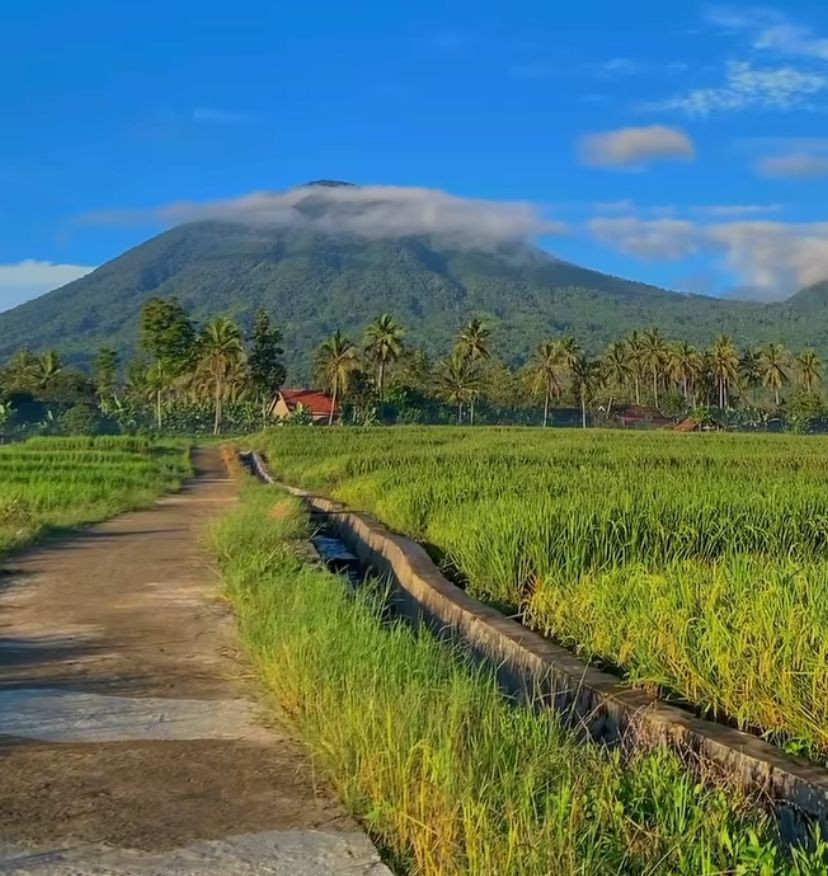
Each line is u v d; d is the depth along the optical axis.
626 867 3.58
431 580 10.43
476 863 3.52
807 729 4.77
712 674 5.53
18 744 5.59
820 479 18.70
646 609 6.48
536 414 118.75
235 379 103.81
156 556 14.22
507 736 4.51
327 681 5.65
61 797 4.78
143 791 4.87
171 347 98.62
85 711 6.26
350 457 30.61
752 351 124.06
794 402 104.25
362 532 16.03
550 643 7.27
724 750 4.73
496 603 9.23
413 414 100.75
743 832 3.82
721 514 11.27
